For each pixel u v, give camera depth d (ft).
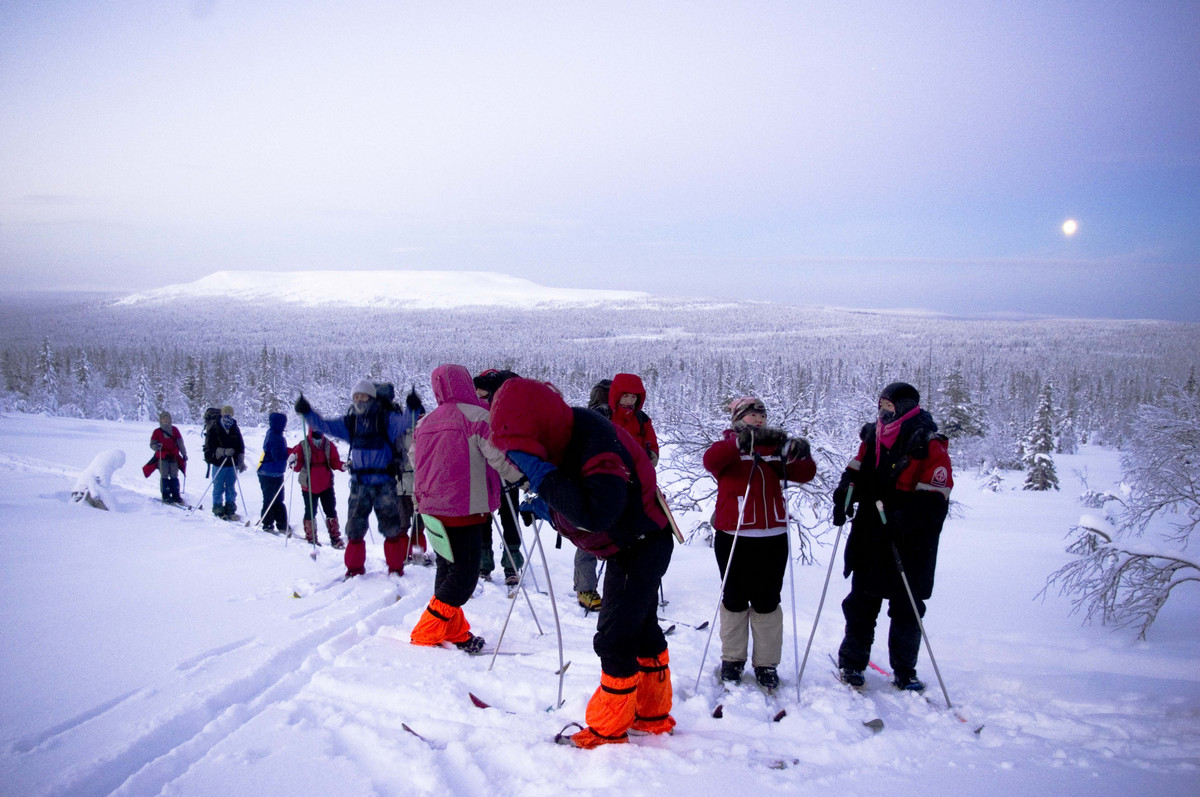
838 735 10.01
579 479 8.86
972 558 28.84
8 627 13.38
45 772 8.23
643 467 9.49
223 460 30.58
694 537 30.22
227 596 16.10
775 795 8.05
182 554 20.68
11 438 70.95
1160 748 9.45
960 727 10.32
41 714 9.71
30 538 22.13
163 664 11.67
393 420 18.17
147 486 40.16
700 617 16.19
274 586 17.16
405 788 8.23
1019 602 20.92
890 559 11.77
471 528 13.20
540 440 9.00
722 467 12.12
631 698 9.46
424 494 13.05
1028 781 8.46
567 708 10.56
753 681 12.23
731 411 12.54
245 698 10.91
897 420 11.98
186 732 9.66
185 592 16.33
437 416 13.44
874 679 12.64
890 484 11.78
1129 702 11.30
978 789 8.23
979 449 115.85
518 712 10.59
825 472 31.50
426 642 13.01
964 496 73.26
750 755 9.22
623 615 9.43
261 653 12.38
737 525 11.80
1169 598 21.27
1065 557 29.12
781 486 11.92
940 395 124.98
